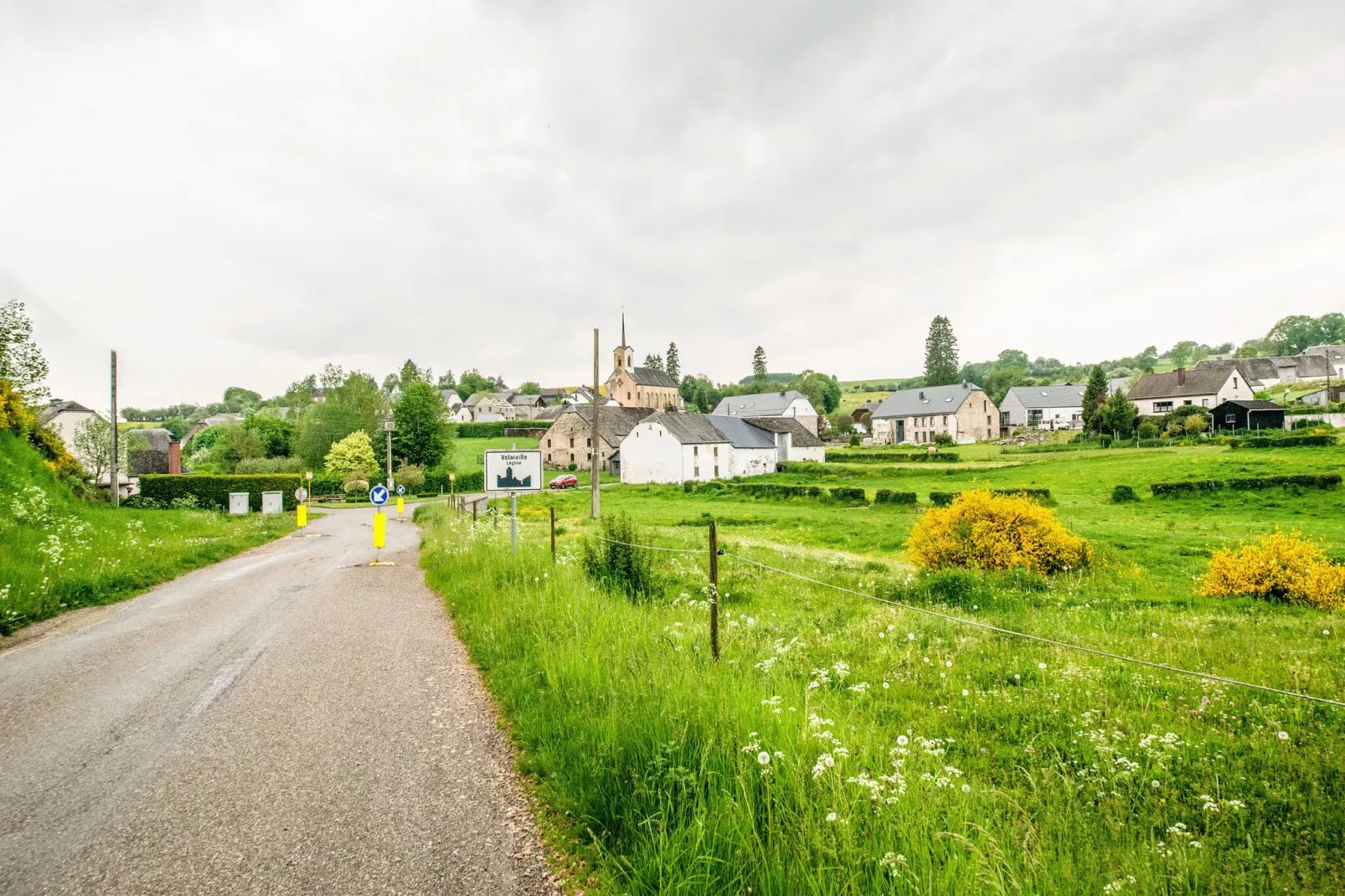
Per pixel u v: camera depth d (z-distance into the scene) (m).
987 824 3.80
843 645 8.91
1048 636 9.35
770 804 3.76
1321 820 4.22
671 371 185.50
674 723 4.78
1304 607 12.17
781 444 82.00
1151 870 3.57
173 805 4.52
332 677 7.34
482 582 11.95
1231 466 39.25
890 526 29.30
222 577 15.26
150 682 7.20
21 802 4.57
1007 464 57.03
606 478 77.38
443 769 5.03
